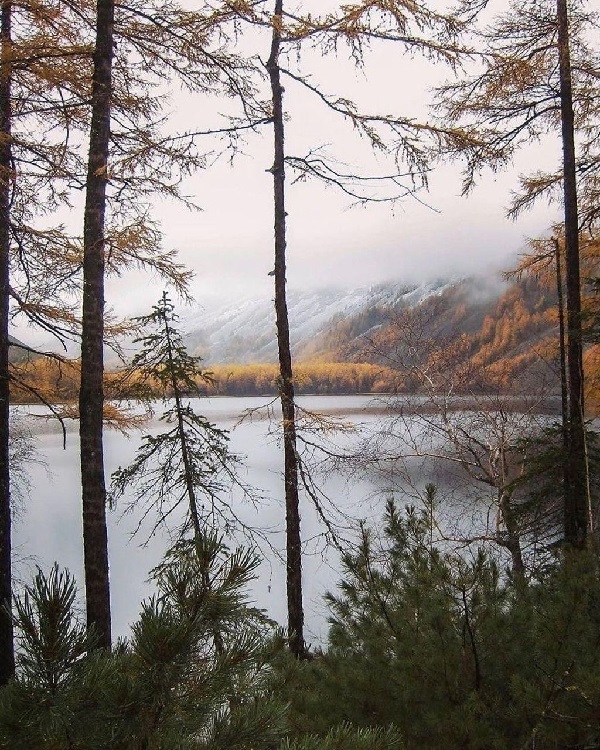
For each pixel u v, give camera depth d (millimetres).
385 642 3113
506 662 2758
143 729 1384
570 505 7562
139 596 13070
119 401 8156
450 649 2838
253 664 1566
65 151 6582
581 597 2740
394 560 3635
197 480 8492
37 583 1267
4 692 1271
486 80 7848
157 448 8500
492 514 11891
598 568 3275
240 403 77000
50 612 1244
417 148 7102
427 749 2633
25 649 1248
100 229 5719
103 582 5574
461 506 11602
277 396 7902
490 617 2855
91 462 5609
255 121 6969
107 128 5805
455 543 9438
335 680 2980
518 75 7531
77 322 7152
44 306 6949
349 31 6652
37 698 1244
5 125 6277
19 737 1248
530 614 2852
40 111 6203
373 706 2850
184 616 1418
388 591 3369
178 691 1467
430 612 2928
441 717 2666
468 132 7449
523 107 8047
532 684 2605
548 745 2531
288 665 2814
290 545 7785
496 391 11039
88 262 5703
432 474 14445
